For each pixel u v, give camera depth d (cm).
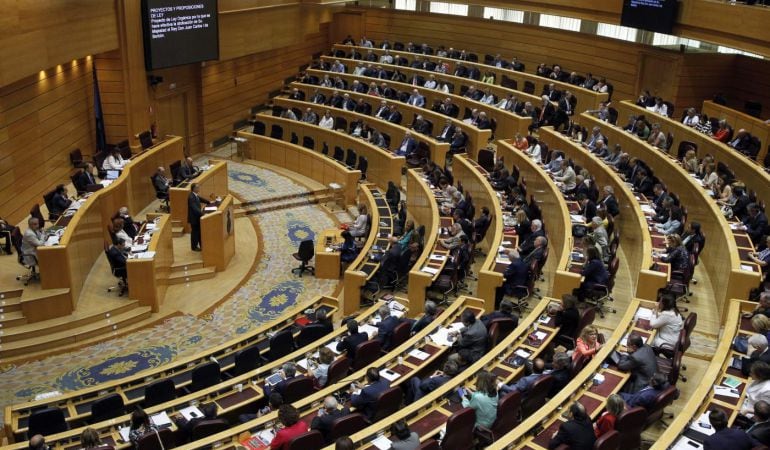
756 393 827
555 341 1098
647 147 1848
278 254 1772
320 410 898
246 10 2383
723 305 1223
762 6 1827
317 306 1359
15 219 1589
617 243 1417
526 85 2511
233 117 2620
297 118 2486
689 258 1277
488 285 1302
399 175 2072
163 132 2273
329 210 2072
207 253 1636
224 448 837
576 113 2388
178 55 2089
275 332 1245
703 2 1973
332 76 2744
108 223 1636
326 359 1025
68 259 1334
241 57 2594
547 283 1459
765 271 1237
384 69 2747
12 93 1554
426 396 893
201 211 1662
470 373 950
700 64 2308
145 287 1429
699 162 1816
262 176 2281
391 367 1020
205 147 2475
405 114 2425
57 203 1527
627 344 971
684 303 1312
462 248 1451
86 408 998
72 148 1838
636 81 2445
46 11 1534
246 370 1104
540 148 1942
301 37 2742
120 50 1922
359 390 945
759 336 918
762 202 1559
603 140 1933
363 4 3177
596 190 1686
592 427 773
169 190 1800
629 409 795
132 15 1938
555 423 834
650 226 1466
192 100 2400
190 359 1123
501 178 1833
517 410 876
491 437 845
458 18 2978
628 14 2220
